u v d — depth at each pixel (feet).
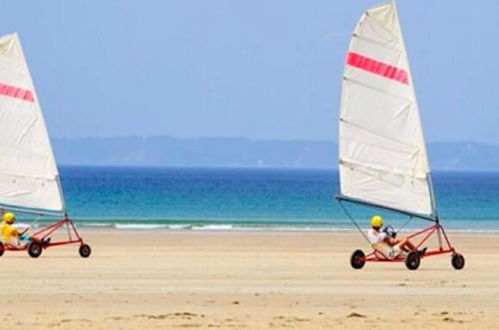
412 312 280.72
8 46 444.96
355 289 325.42
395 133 403.75
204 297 303.89
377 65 404.57
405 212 402.31
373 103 404.57
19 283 330.13
